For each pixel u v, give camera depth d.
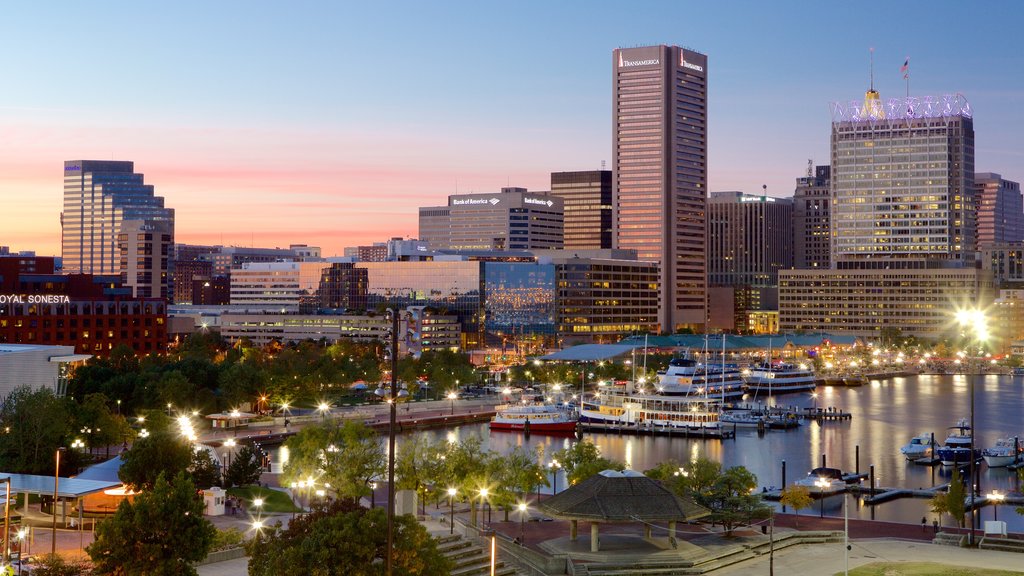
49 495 149.62
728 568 135.00
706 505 150.38
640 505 135.12
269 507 164.12
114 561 108.06
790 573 131.88
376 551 104.69
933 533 162.38
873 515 184.62
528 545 143.75
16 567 116.19
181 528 110.00
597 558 134.12
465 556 133.88
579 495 137.88
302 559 102.38
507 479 162.50
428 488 169.00
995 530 152.75
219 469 179.38
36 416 183.62
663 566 133.50
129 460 147.75
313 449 173.00
